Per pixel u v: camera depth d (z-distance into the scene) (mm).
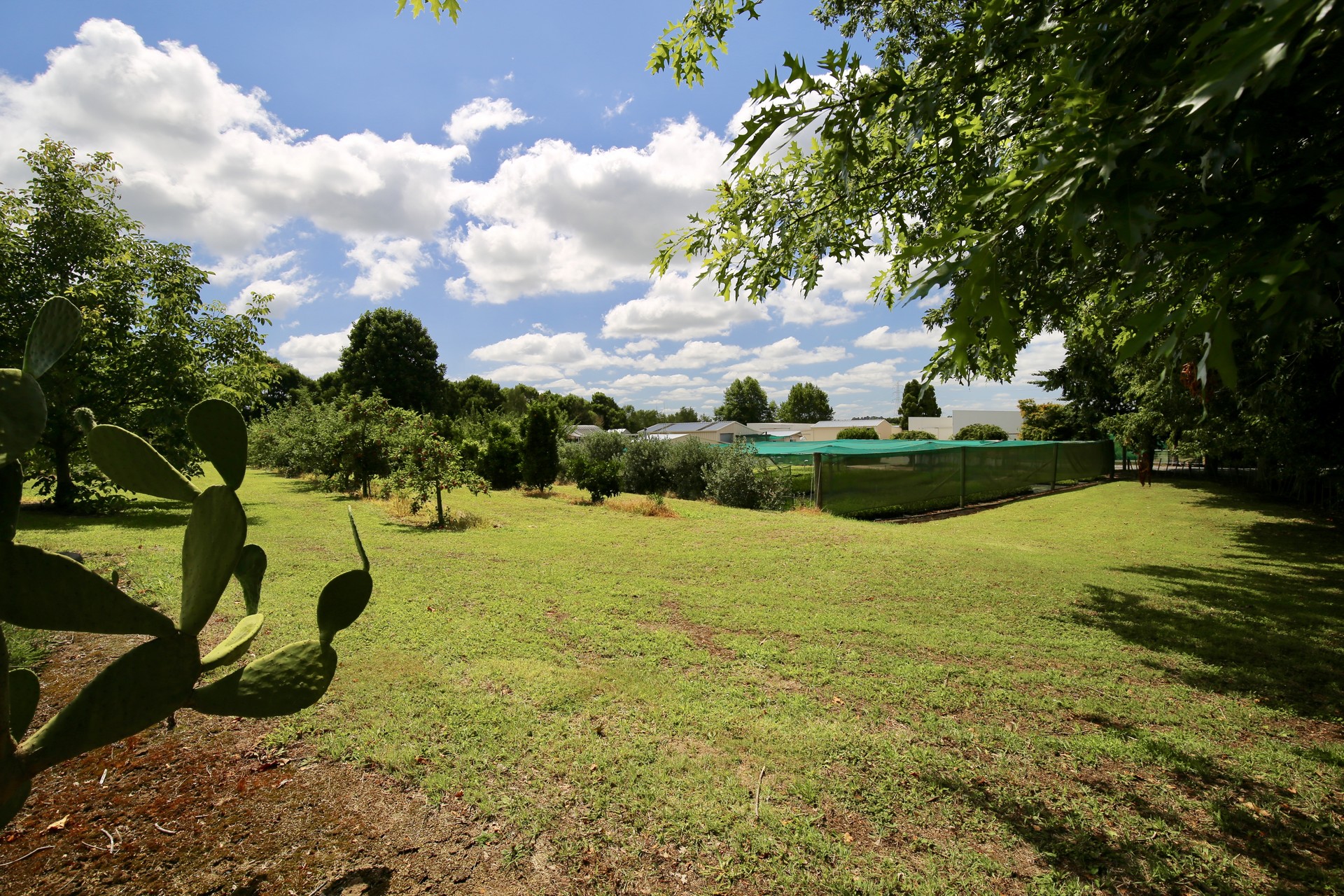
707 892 1961
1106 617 5367
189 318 10711
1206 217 1087
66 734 963
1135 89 1352
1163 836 2312
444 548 7750
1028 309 2414
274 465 22953
